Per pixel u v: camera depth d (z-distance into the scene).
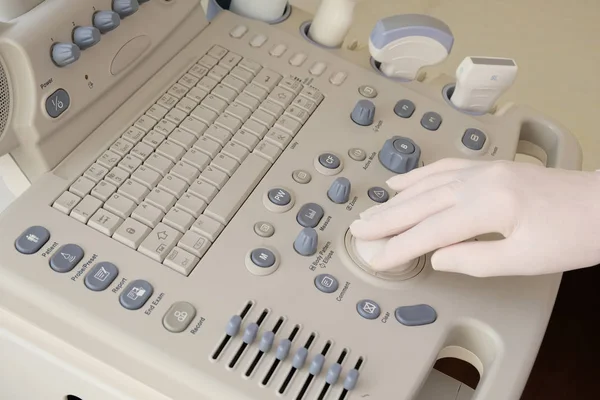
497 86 0.58
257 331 0.41
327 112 0.56
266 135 0.53
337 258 0.46
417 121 0.57
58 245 0.43
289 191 0.49
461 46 1.10
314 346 0.42
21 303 0.41
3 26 0.43
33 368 0.42
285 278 0.44
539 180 0.45
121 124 0.50
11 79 0.43
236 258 0.45
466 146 0.56
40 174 0.47
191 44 0.58
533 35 1.14
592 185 0.45
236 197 0.48
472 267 0.44
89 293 0.41
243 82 0.56
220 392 0.39
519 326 0.45
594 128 1.07
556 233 0.43
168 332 0.40
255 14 0.62
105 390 0.40
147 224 0.45
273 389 0.39
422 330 0.44
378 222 0.46
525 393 0.82
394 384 0.41
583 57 1.13
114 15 0.48
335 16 0.60
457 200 0.45
